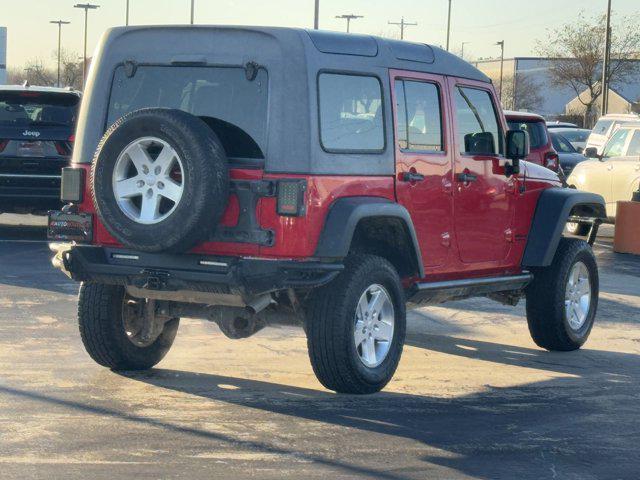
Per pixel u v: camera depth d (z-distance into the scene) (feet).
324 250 24.18
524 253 31.78
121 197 24.39
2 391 25.17
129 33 26.17
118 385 26.18
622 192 66.85
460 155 29.01
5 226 63.77
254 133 24.57
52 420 22.76
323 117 24.57
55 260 26.43
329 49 25.03
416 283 27.89
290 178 24.07
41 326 33.55
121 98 26.16
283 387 26.50
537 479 19.90
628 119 72.69
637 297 43.73
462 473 20.13
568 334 32.50
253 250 24.23
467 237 29.40
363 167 25.45
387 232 26.73
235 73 24.95
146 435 21.84
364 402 25.23
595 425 23.82
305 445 21.54
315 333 24.94
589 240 34.19
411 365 29.84
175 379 27.04
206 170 23.53
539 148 63.21
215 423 22.94
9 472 19.22
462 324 36.70
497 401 25.84
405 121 27.07
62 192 26.14
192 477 19.27
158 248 24.06
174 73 25.67
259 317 26.45
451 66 29.14
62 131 53.72
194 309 26.68
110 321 26.91
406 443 21.97
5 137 53.16
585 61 263.90
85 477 19.08
